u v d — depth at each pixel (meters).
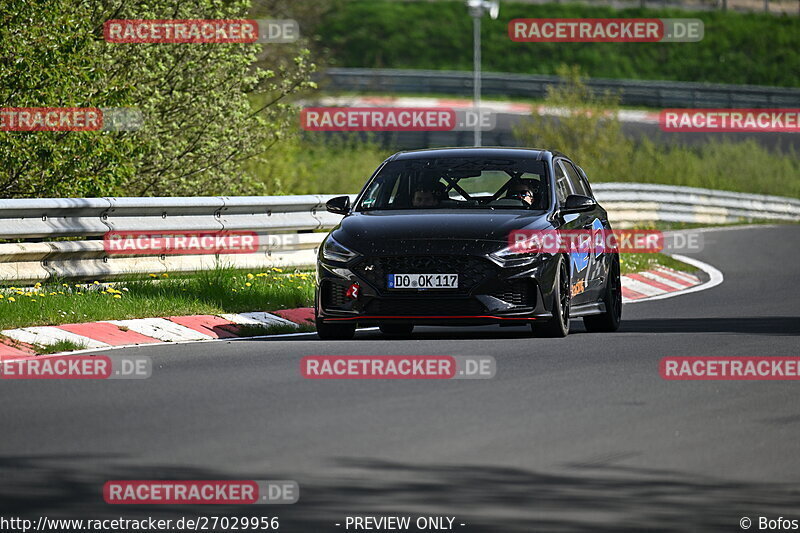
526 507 23.50
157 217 58.69
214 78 78.88
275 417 31.59
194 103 78.81
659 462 27.27
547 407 33.22
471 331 51.47
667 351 43.69
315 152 141.25
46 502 23.69
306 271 65.00
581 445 28.78
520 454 27.78
